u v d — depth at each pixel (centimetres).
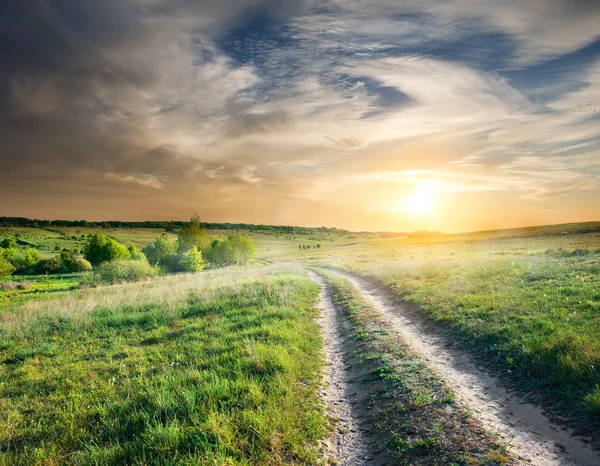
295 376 900
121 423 698
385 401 762
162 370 971
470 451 545
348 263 5566
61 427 699
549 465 498
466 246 7556
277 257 10606
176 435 616
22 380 970
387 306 1888
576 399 645
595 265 1833
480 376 847
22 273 7769
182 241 6931
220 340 1211
